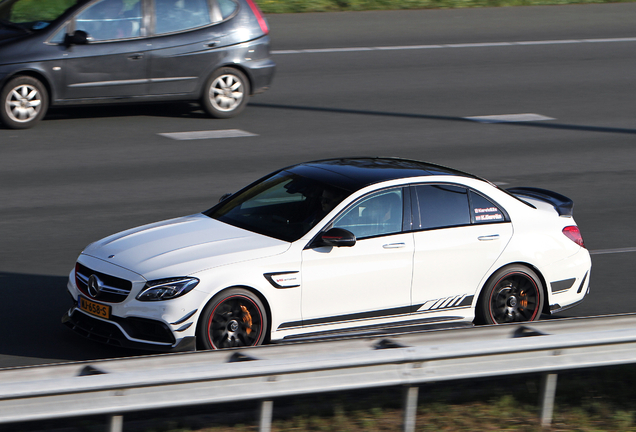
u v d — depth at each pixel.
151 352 17.81
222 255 17.08
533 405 15.74
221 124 38.91
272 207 18.83
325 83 46.72
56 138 35.47
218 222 18.88
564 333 15.58
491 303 19.25
